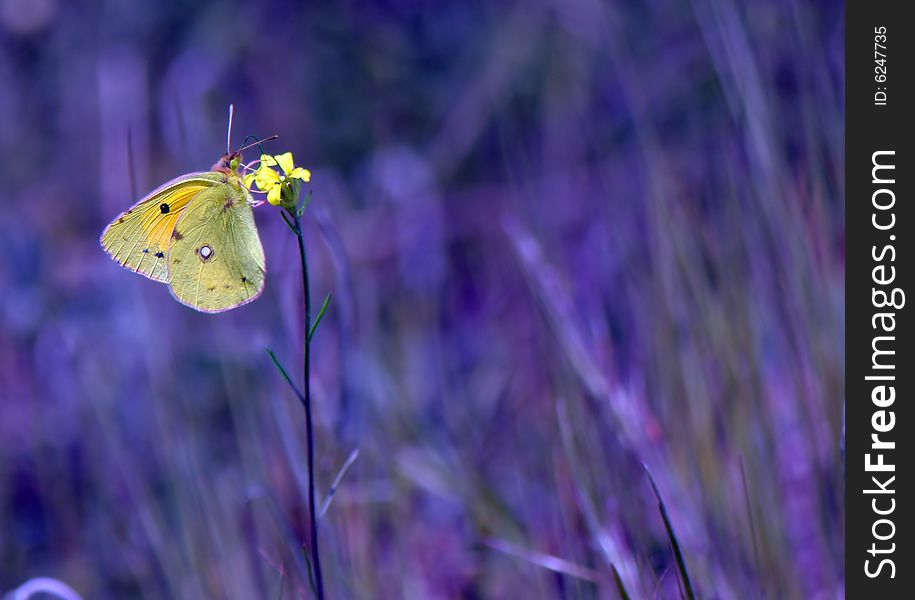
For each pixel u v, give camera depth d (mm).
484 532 1062
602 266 1102
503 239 1194
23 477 1119
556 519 1041
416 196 1252
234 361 1076
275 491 1043
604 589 1012
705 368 1031
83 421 1096
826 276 1037
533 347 1118
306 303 962
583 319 1062
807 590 1037
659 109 1216
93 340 1136
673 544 977
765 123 1050
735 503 1019
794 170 1067
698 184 1104
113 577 1086
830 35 1117
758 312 1049
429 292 1151
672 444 1033
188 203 999
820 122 1064
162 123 1217
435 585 1062
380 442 1069
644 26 1341
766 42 1086
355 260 1139
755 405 1027
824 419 1029
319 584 969
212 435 1105
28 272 1221
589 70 1318
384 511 1066
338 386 1039
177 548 1051
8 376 1142
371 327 1089
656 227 1056
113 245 1001
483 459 1089
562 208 1169
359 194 1343
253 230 998
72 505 1097
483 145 1346
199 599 1036
